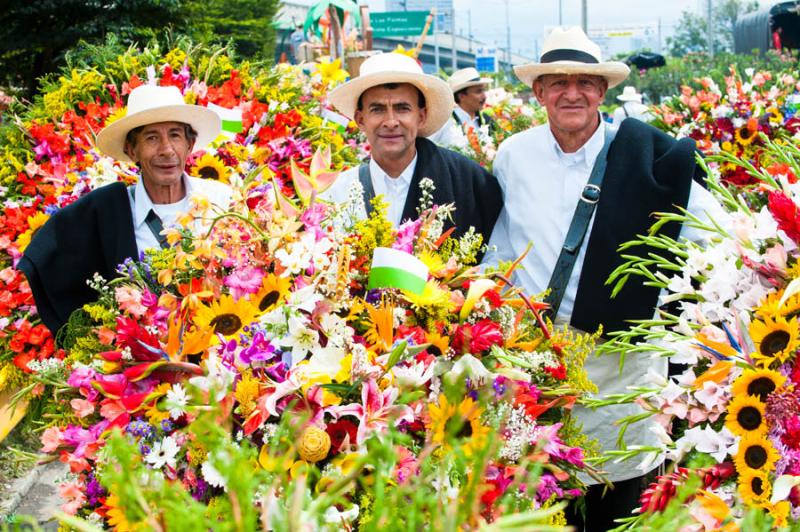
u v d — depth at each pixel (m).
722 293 2.85
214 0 20.83
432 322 3.08
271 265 3.02
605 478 3.07
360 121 4.27
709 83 7.39
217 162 5.34
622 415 3.91
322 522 1.69
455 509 1.59
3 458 5.80
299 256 2.90
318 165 3.21
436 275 3.20
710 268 3.00
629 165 4.01
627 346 2.96
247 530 1.56
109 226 3.97
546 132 4.20
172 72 6.00
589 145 4.12
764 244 2.88
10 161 5.45
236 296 2.88
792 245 2.80
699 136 7.26
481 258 4.26
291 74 6.79
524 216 4.19
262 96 6.18
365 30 13.82
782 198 2.72
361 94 4.19
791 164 3.14
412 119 4.15
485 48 48.22
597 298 3.96
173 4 15.17
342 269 2.96
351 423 2.70
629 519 2.66
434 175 4.16
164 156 4.05
